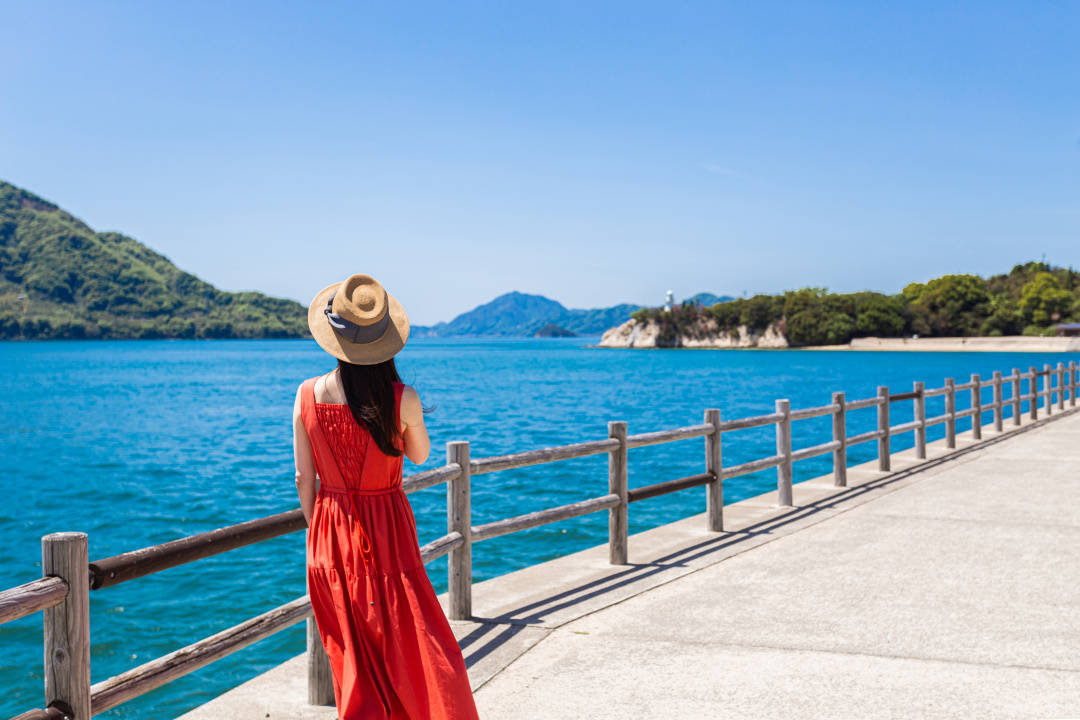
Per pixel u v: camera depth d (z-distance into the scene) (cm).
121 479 1908
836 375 8244
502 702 390
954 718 368
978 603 538
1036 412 1841
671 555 681
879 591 568
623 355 17838
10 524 1395
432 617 292
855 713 374
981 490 972
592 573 629
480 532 533
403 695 281
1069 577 599
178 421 3656
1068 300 17500
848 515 833
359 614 283
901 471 1127
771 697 394
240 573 996
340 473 288
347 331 276
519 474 1755
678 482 716
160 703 626
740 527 784
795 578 604
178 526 1380
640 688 406
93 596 905
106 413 4141
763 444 2430
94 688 288
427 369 10281
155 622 827
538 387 6275
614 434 657
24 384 7344
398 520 293
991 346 15900
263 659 712
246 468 2094
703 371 9506
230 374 9600
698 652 455
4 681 694
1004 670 424
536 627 501
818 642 469
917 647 459
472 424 3347
